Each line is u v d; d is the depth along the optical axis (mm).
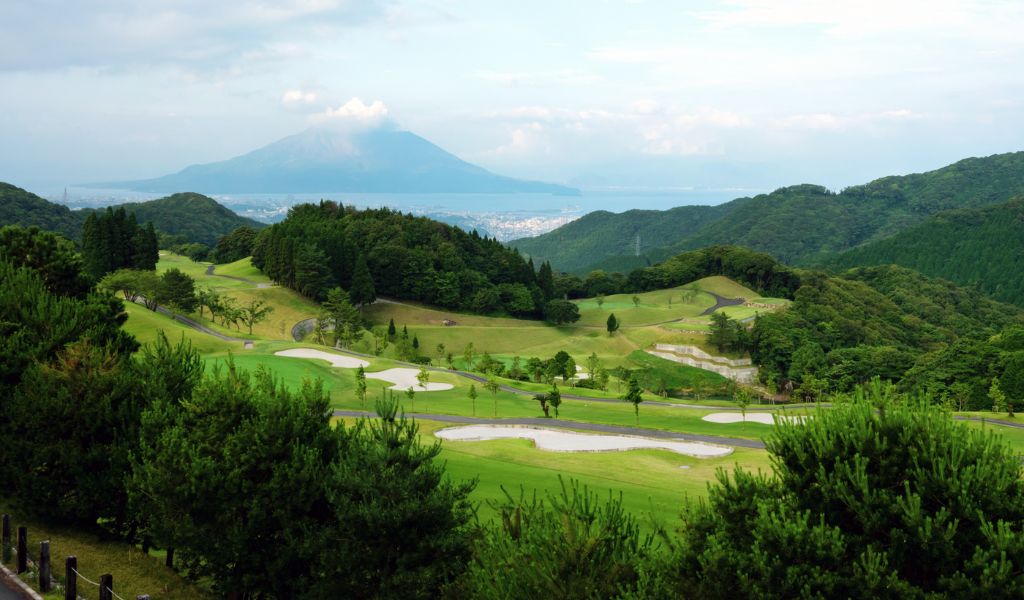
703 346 167250
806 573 15398
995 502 15445
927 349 195750
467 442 60219
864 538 16109
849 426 17969
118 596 19859
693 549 17734
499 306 197000
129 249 151500
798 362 158625
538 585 16016
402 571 20531
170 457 23297
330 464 23344
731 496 18172
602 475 49250
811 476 17719
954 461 16031
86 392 27000
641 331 178750
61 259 44812
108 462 26609
